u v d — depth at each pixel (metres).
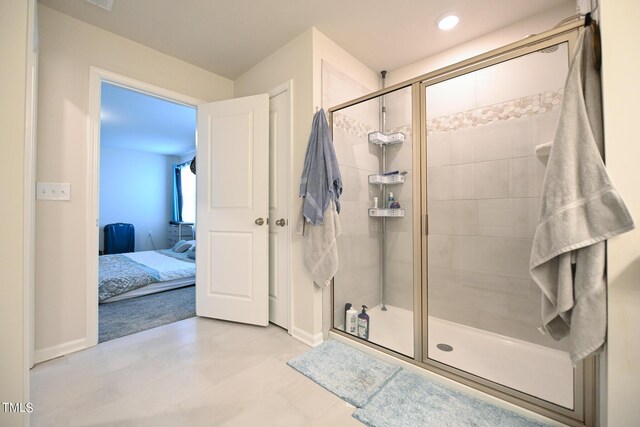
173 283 3.36
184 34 2.03
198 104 2.46
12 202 1.01
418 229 1.68
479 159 2.02
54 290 1.74
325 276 1.85
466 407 1.30
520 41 1.31
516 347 1.84
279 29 1.98
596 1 1.01
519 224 1.88
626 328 0.89
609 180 0.91
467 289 2.07
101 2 1.70
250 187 2.24
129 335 2.08
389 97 2.47
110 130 4.43
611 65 0.92
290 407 1.30
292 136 2.07
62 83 1.78
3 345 0.99
